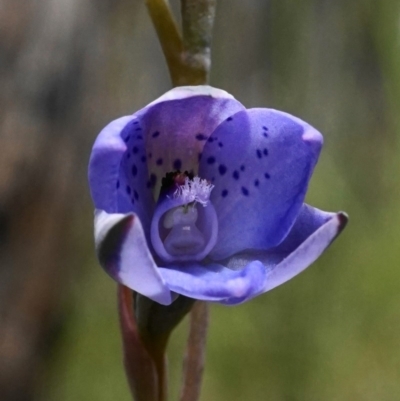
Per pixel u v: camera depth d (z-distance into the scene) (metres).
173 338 0.44
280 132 0.22
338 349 0.40
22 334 0.34
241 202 0.22
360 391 0.39
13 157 0.32
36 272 0.33
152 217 0.22
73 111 0.33
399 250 0.40
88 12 0.33
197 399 0.23
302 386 0.40
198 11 0.22
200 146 0.22
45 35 0.32
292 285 0.40
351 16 0.38
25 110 0.32
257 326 0.41
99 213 0.20
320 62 0.40
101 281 0.47
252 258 0.22
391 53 0.33
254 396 0.40
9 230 0.32
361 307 0.40
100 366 0.45
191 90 0.21
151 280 0.20
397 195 0.41
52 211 0.33
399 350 0.39
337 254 0.41
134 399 0.22
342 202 0.43
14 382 0.34
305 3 0.35
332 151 0.44
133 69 0.40
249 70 0.44
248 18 0.43
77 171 0.34
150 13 0.22
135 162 0.22
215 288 0.21
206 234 0.22
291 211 0.22
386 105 0.42
